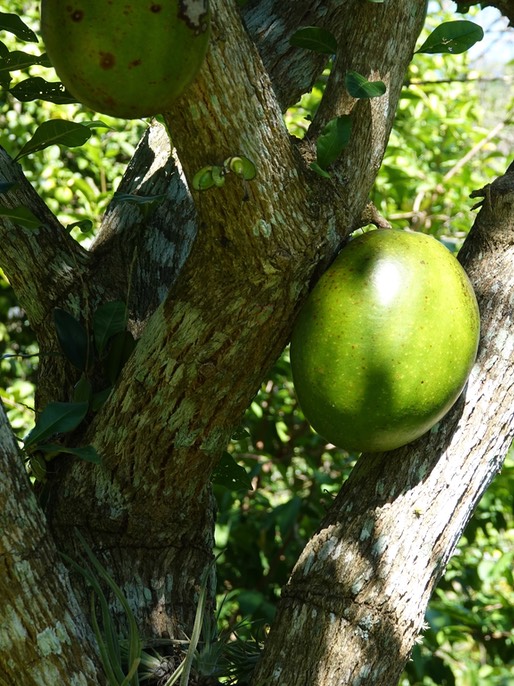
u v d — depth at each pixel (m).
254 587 2.74
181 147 1.54
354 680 1.60
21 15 3.32
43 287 1.85
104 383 1.80
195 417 1.66
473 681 2.66
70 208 3.21
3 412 1.53
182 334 1.63
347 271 1.61
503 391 1.70
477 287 1.73
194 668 1.64
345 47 1.66
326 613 1.62
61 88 1.77
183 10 1.40
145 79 1.41
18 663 1.50
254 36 1.97
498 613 2.77
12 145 3.29
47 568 1.52
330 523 1.67
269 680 1.61
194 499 1.72
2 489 1.50
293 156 1.58
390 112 1.66
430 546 1.65
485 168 3.31
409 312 1.59
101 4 1.39
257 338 1.63
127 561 1.70
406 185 3.09
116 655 1.58
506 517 3.25
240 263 1.59
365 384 1.59
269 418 2.97
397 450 1.68
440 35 1.70
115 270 1.89
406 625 1.63
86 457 1.64
